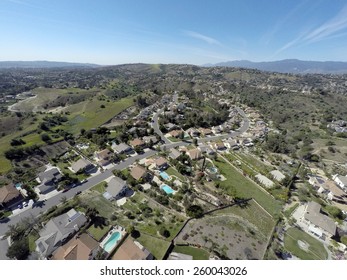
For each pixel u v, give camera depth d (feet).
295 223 217.15
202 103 618.85
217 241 180.34
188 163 299.99
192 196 228.43
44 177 237.25
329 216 233.14
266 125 523.70
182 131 410.93
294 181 294.25
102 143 331.57
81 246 153.38
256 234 195.93
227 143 375.04
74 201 206.49
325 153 391.04
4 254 156.66
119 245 164.25
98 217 191.42
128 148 324.80
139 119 458.91
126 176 255.29
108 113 514.68
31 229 175.73
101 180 249.14
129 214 195.62
